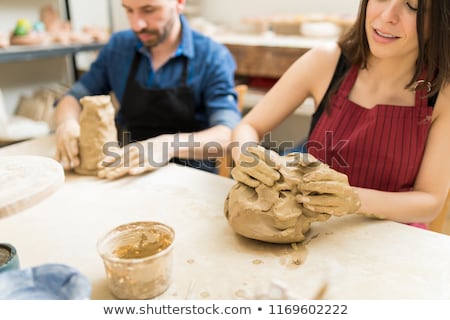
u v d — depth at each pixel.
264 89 2.41
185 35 1.60
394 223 0.88
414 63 1.04
